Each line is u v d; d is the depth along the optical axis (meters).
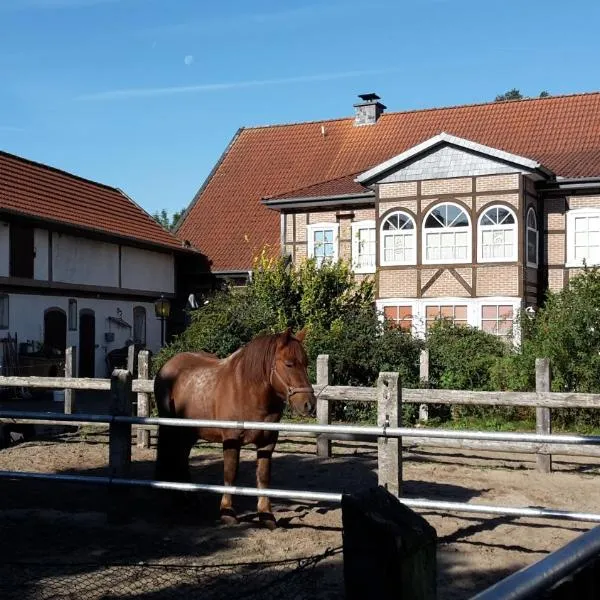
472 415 13.61
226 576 5.36
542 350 13.37
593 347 13.20
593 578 2.16
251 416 6.63
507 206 22.67
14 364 22.17
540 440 5.45
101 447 11.34
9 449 11.15
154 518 7.07
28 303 23.94
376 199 24.47
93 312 26.98
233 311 16.70
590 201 23.44
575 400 8.84
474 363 14.10
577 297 13.92
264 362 6.56
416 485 8.57
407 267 23.92
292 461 10.29
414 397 9.47
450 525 6.77
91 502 7.84
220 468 9.71
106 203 30.31
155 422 6.46
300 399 6.28
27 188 26.19
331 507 7.60
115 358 27.34
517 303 22.42
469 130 29.70
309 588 5.09
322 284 19.33
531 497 7.97
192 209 33.06
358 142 31.98
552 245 23.89
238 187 32.91
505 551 6.01
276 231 30.23
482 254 23.03
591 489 8.38
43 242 24.61
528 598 1.75
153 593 5.02
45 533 6.55
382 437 6.04
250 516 7.17
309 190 27.42
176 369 7.41
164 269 30.66
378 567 1.87
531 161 22.14
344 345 14.73
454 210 23.41
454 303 23.27
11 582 5.21
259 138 34.94
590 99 28.89
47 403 20.42
